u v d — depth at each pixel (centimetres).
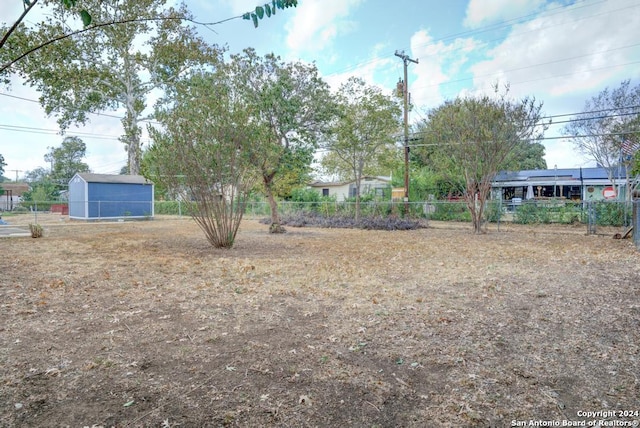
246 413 211
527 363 276
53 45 1748
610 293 470
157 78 2303
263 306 430
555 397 228
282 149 1231
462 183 1578
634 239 995
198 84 1134
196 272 637
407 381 250
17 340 324
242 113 885
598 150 2041
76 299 462
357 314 397
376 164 2252
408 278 580
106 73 2197
